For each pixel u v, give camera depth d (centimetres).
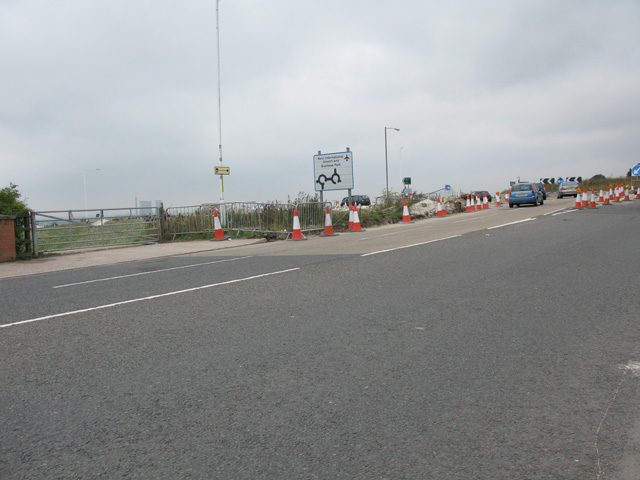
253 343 499
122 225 1875
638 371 404
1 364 462
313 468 278
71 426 335
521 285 742
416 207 3150
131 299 745
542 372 406
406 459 284
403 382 391
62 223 1700
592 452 288
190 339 520
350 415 338
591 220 1894
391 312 604
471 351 459
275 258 1191
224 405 359
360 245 1409
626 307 601
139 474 277
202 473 276
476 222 2119
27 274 1152
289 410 348
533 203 3431
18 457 298
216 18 2198
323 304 658
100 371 436
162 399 373
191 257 1362
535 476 266
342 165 2348
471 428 318
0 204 1538
